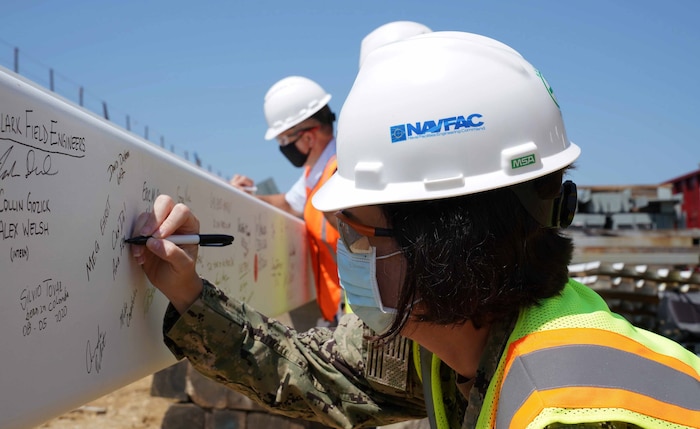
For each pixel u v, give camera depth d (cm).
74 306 145
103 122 169
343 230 152
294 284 425
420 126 139
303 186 530
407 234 138
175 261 171
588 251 669
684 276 479
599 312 136
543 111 146
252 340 188
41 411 133
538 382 121
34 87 140
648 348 132
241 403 482
